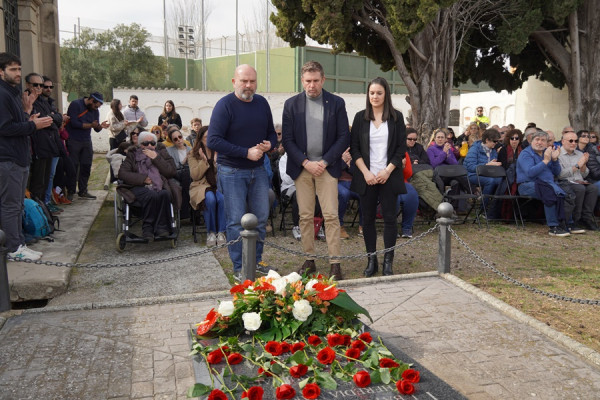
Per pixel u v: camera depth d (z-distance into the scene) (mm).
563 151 9156
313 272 5844
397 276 5609
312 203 5809
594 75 14898
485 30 16156
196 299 4957
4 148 5656
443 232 5680
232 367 3020
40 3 10742
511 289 5551
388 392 2695
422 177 8844
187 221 9070
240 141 5410
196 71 43906
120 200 7168
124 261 6473
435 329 4293
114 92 26859
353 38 15656
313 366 2957
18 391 3283
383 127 5785
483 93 26484
